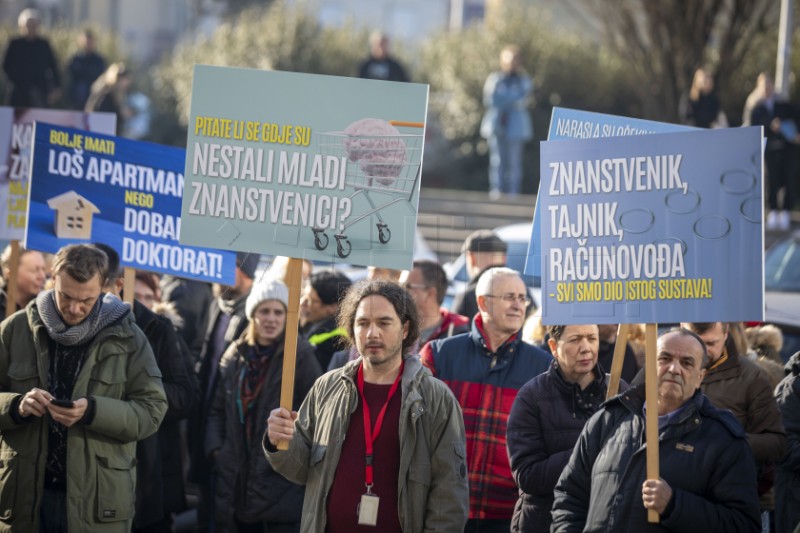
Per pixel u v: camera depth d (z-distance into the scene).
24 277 12.39
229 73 9.12
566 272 8.91
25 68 34.00
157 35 66.31
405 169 8.95
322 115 9.02
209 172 9.13
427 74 46.16
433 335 11.59
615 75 42.44
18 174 12.61
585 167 8.89
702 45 36.09
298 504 11.31
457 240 17.92
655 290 8.66
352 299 8.72
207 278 11.77
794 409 10.16
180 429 12.65
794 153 30.20
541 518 9.47
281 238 9.04
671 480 8.24
